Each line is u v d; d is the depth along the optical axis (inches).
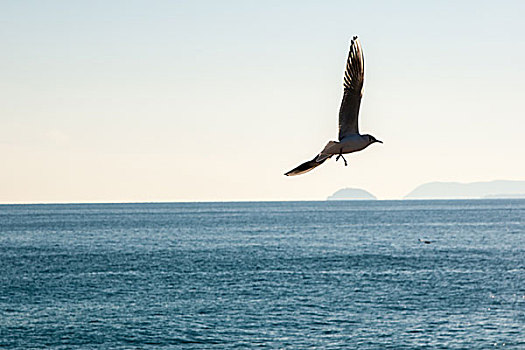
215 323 1525.6
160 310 1683.1
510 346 1307.8
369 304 1749.5
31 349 1307.8
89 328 1481.3
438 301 1791.3
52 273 2471.7
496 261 2869.1
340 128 410.9
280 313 1633.9
